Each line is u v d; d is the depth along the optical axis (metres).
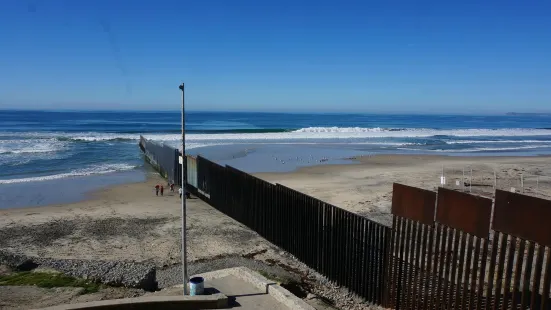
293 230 12.25
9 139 48.72
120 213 17.05
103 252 12.60
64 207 18.16
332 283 10.60
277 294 9.09
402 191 8.52
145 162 32.25
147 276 9.96
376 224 9.15
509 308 7.13
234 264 11.88
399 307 8.69
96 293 8.90
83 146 42.81
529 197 6.32
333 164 31.72
